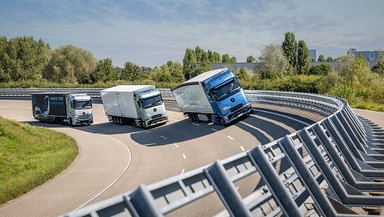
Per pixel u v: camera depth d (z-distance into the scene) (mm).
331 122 9289
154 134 31484
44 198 14570
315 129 8172
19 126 30672
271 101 36781
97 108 57656
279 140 6355
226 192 4285
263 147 5648
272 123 26016
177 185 4012
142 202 3469
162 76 90375
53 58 98750
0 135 25953
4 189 15445
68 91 71312
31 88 77688
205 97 29984
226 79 29750
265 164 5336
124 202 3473
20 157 22812
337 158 7984
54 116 46156
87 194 14633
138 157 22109
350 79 47594
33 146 26547
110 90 41812
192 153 20938
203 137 26094
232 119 29281
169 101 54219
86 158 23516
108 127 40406
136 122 37344
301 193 6332
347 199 6918
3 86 83375
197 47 141750
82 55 100750
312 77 55500
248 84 58406
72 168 20578
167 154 21812
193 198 3930
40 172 18672
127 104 37812
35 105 49531
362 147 10711
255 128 25625
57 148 27172
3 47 100312
